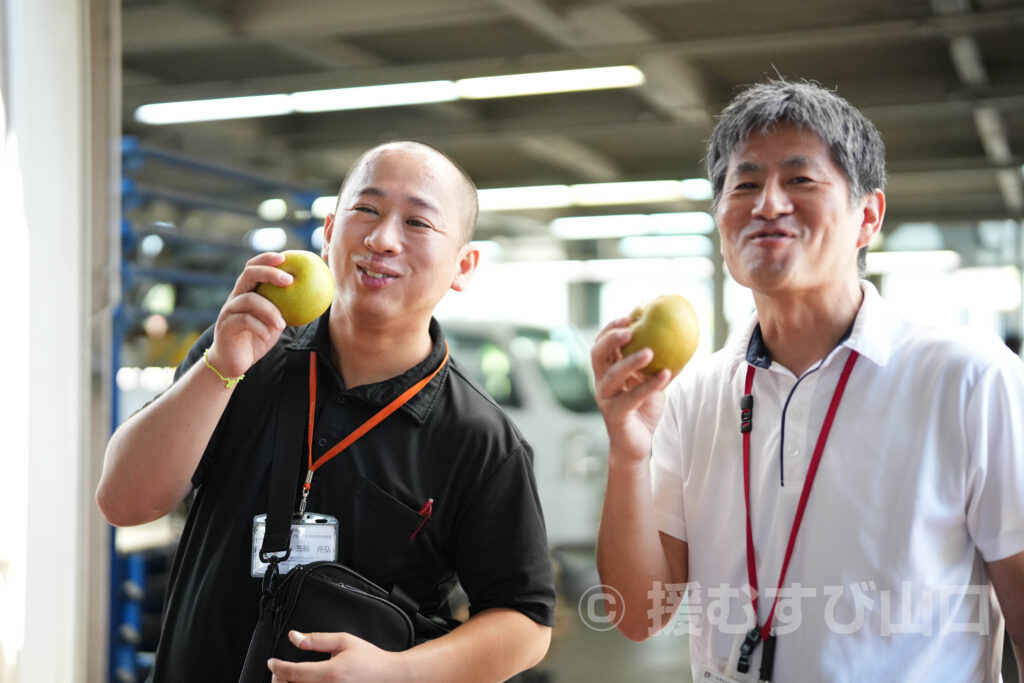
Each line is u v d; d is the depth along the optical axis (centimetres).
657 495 182
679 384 185
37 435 275
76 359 288
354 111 1106
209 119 1055
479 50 859
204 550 169
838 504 157
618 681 433
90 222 295
